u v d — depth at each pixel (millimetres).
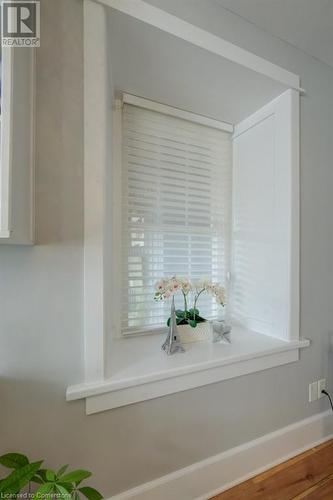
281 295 1429
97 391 915
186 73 1269
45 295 876
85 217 922
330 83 1572
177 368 1064
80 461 914
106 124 1002
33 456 858
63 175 895
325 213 1549
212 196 1725
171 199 1596
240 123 1726
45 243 875
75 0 912
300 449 1420
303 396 1458
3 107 657
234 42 1209
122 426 979
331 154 1578
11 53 665
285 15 1226
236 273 1740
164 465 1060
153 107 1488
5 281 837
